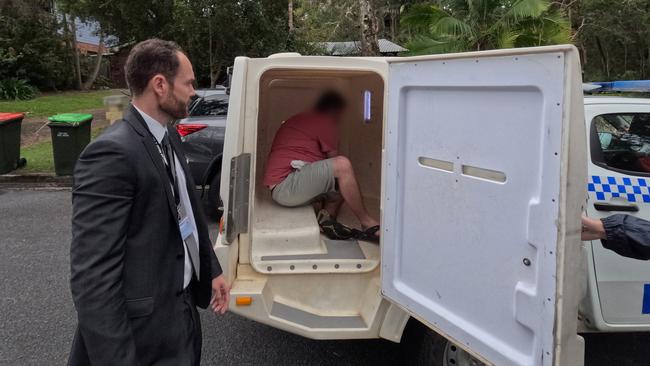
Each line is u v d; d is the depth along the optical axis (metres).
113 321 1.58
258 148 4.04
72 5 16.05
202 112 6.91
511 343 1.83
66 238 6.00
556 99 1.57
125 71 1.83
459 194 2.03
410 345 2.83
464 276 2.03
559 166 1.57
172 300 1.82
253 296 2.78
